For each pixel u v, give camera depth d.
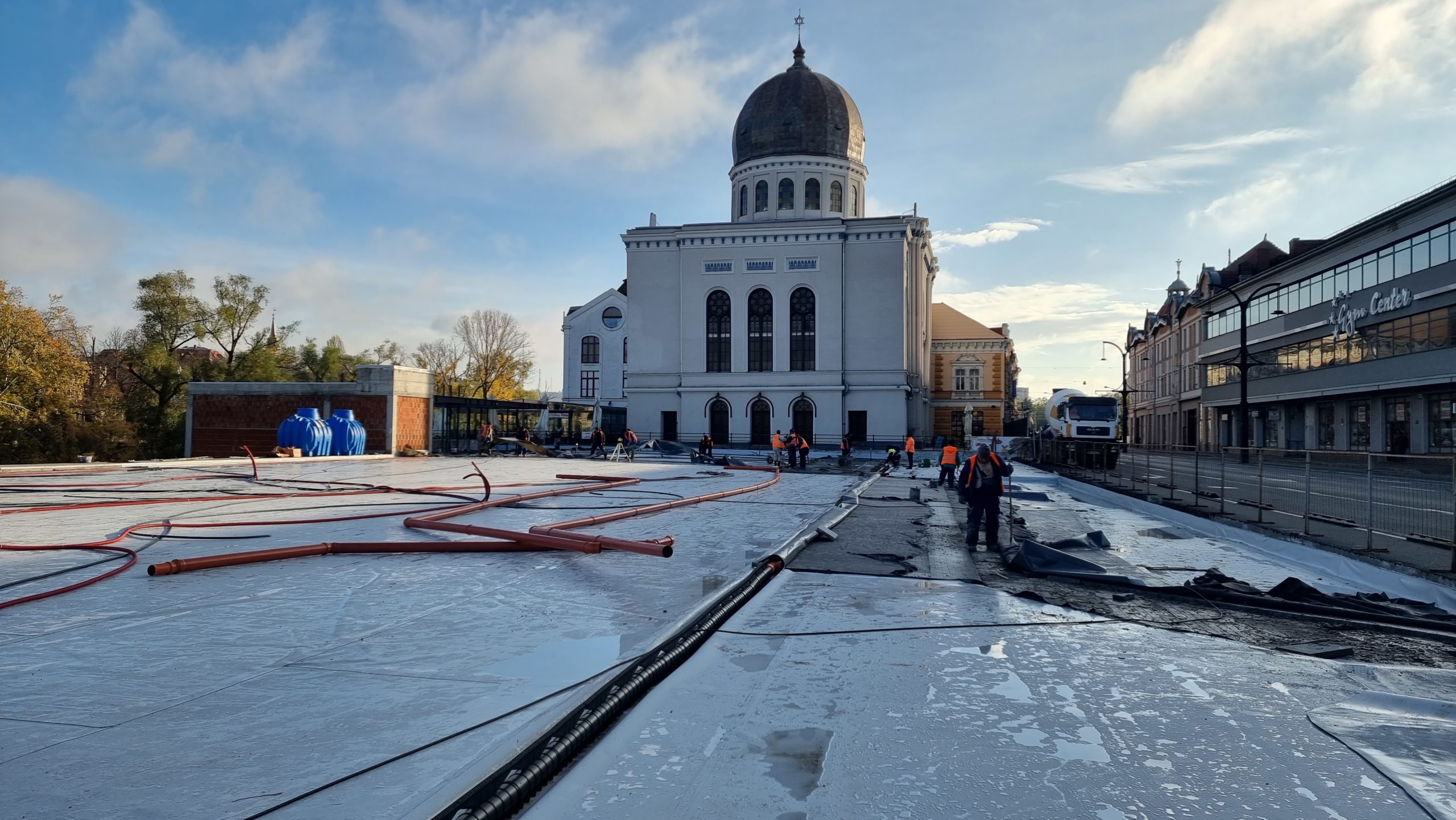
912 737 4.15
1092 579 8.50
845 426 55.34
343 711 4.39
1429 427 36.62
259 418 40.56
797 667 5.37
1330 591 9.20
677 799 3.45
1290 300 48.16
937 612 7.04
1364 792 3.54
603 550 10.09
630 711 4.54
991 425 78.31
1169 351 76.75
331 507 15.52
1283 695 4.86
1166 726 4.34
